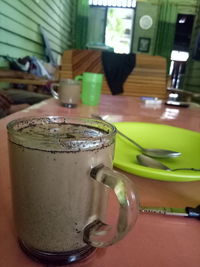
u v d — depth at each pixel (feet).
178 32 21.43
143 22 21.49
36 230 0.79
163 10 21.02
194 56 13.82
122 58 5.78
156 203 1.23
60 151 0.73
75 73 5.75
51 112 3.11
